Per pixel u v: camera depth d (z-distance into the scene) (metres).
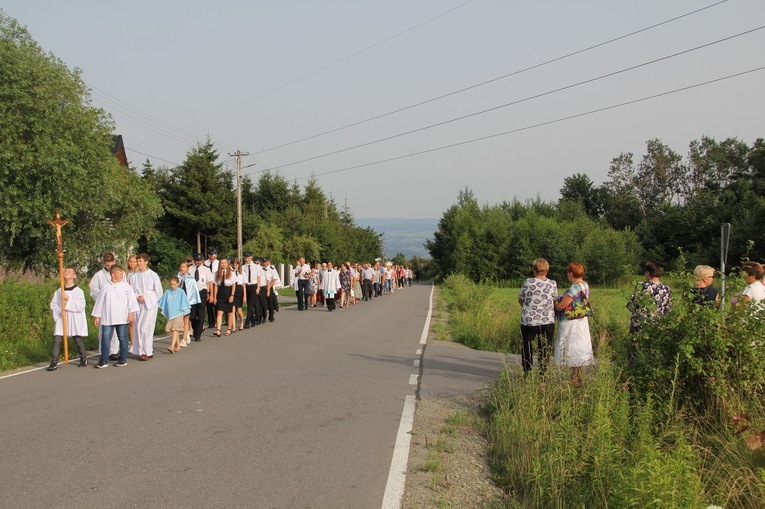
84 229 30.38
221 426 6.74
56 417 7.04
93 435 6.33
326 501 4.71
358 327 17.61
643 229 64.69
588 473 5.26
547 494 4.98
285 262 51.84
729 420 6.18
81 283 17.45
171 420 6.95
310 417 7.18
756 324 6.42
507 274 66.12
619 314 13.43
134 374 9.87
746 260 7.72
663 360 6.72
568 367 7.27
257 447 6.02
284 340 14.41
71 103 27.62
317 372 10.13
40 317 13.69
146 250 50.50
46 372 10.07
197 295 13.70
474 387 9.16
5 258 27.23
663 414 6.30
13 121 25.55
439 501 4.81
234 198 56.53
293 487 4.98
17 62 26.03
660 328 6.80
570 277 7.93
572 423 5.88
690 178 85.31
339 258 66.00
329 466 5.51
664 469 4.58
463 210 77.31
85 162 27.58
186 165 54.81
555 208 86.06
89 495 4.72
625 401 6.23
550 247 62.19
